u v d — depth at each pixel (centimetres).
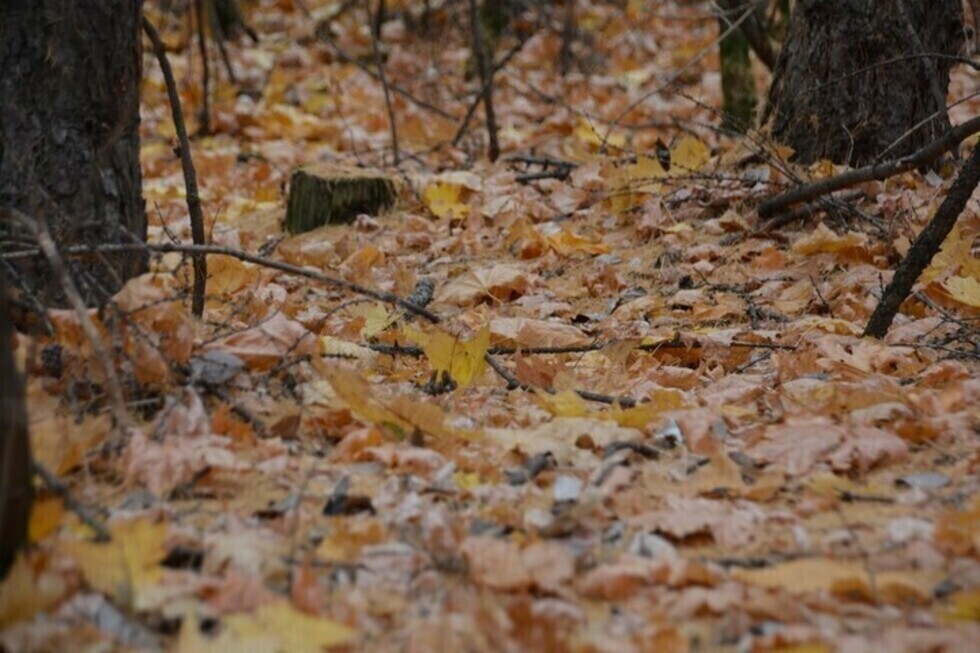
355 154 982
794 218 748
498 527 367
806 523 374
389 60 1597
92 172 438
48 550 331
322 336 555
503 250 788
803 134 802
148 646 301
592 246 763
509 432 426
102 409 418
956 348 565
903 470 413
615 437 426
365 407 421
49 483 346
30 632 301
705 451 417
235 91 1367
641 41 1641
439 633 306
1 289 316
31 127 462
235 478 390
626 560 343
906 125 777
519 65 1564
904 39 766
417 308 494
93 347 388
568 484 390
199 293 508
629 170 834
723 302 654
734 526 365
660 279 709
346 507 375
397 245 805
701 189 810
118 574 322
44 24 460
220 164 1052
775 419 457
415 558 345
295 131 1213
